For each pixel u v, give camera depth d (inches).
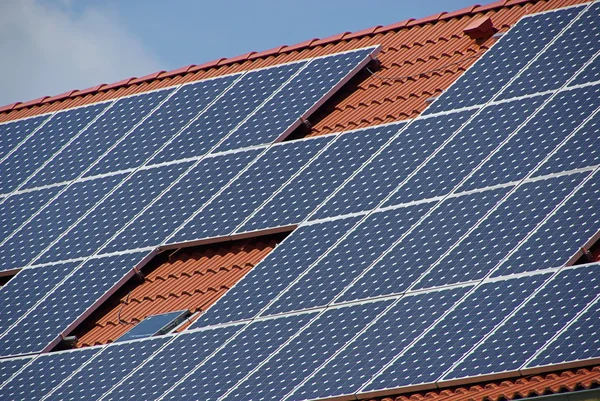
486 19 2947.8
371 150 2623.0
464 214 2343.8
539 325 2084.2
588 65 2549.2
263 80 2987.2
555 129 2428.6
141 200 2760.8
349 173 2586.1
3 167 3056.1
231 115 2898.6
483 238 2277.3
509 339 2086.6
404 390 2096.5
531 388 2030.0
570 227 2220.7
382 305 2242.9
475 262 2241.6
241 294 2404.0
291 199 2586.1
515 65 2645.2
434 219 2364.7
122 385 2301.9
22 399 2365.9
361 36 3159.5
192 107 2982.3
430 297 2217.0
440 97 2662.4
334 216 2488.9
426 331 2160.4
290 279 2385.6
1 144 3147.1
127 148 2933.1
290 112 2839.6
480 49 2906.0
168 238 2645.2
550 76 2568.9
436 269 2265.0
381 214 2437.3
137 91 3270.2
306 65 2994.6
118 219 2741.1
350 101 2901.1
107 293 2591.0
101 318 2591.0
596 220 2210.9
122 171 2866.6
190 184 2743.6
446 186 2428.6
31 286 2667.3
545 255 2193.7
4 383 2431.1
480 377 2060.8
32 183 2962.6
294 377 2177.7
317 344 2220.7
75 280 2645.2
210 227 2618.1
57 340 2524.6
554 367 2025.1
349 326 2230.6
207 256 2647.6
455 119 2578.7
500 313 2130.9
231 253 2628.0
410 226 2375.7
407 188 2469.2
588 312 2064.5
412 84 2878.9
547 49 2645.2
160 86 3253.0
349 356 2177.7
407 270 2287.2
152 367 2316.7
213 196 2684.5
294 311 2310.5
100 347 2437.3
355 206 2488.9
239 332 2314.2
